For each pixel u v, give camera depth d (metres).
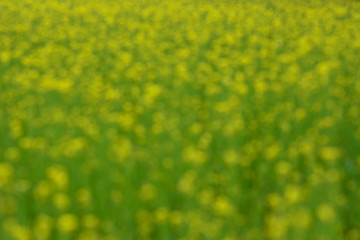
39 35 16.64
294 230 6.36
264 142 9.07
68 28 17.17
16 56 14.06
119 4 21.34
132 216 6.98
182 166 7.86
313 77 12.52
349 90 12.18
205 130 9.81
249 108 10.71
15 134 9.02
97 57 14.16
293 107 10.73
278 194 7.67
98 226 6.78
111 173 7.75
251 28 17.86
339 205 7.00
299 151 8.65
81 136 9.08
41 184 7.06
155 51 14.41
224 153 8.56
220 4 22.41
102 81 12.50
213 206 6.91
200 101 11.30
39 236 6.35
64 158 7.96
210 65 14.06
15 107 10.36
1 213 7.00
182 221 6.63
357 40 16.70
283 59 13.83
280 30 18.06
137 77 12.45
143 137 9.07
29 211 7.14
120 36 15.98
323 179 7.45
